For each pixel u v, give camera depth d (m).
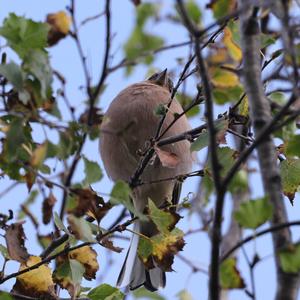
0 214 6.91
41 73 5.80
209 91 5.39
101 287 6.93
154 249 7.03
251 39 5.90
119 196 6.19
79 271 6.94
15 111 6.00
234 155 7.02
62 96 5.99
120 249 6.89
